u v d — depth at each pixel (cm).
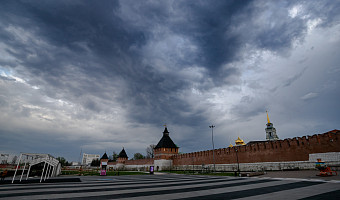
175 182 2055
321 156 2802
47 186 1683
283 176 2278
